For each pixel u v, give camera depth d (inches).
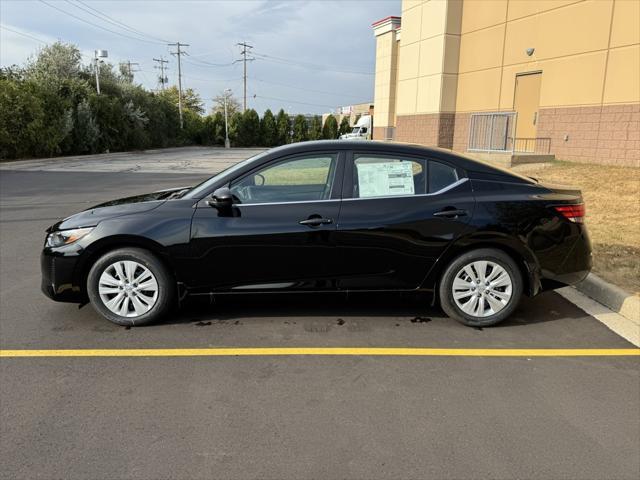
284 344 164.9
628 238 287.9
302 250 173.5
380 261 175.3
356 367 149.5
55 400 130.3
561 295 214.1
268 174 179.5
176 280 175.8
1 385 137.8
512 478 101.7
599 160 581.6
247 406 127.9
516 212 175.2
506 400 131.6
